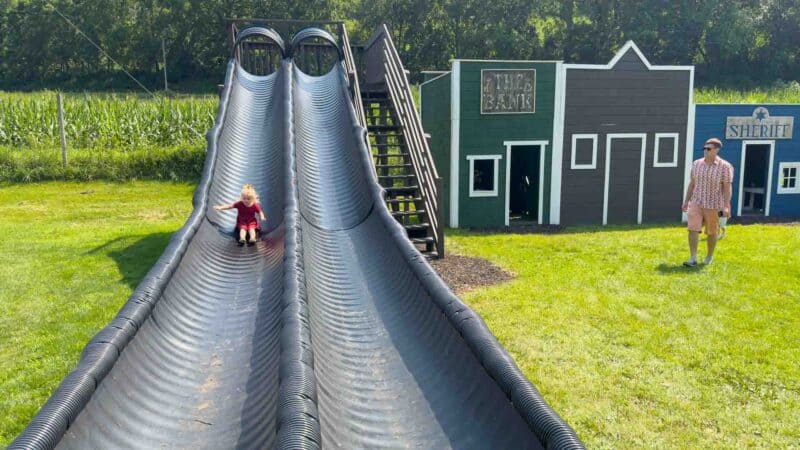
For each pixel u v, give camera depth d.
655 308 8.48
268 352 5.76
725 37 62.41
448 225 17.67
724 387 6.12
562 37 68.56
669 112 18.06
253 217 9.24
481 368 4.70
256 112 13.24
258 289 7.55
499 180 17.39
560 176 17.69
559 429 3.51
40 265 10.90
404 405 4.71
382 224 8.69
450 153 17.33
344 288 7.27
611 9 67.06
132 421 4.55
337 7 73.31
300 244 7.56
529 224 17.64
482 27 67.94
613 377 6.34
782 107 19.20
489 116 17.12
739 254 11.72
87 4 72.31
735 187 19.55
